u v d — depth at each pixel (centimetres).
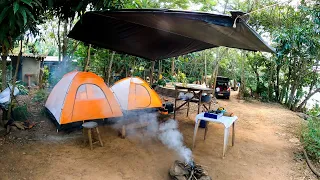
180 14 312
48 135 441
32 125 470
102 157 377
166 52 657
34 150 376
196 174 329
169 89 797
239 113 789
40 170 321
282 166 405
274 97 1173
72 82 444
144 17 362
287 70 1112
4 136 413
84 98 443
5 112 457
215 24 303
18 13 303
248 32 324
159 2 812
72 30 519
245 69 1261
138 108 510
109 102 463
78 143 419
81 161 357
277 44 843
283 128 639
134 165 363
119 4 455
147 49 634
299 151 471
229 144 482
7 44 373
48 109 495
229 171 371
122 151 405
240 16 272
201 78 1300
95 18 439
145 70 1073
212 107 827
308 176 379
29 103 642
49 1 371
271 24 953
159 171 354
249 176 362
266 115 789
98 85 462
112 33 521
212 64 1313
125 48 629
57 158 358
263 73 1270
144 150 418
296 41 732
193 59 1291
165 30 428
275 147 488
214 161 400
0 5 294
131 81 545
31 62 991
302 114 876
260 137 548
